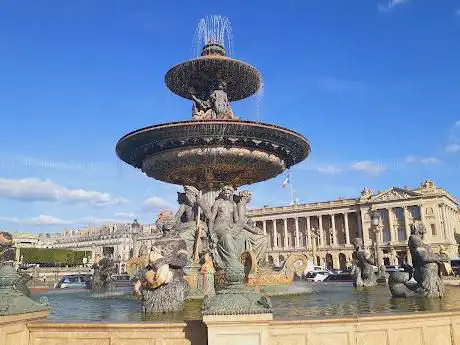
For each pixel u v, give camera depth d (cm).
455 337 502
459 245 7962
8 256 659
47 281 2798
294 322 443
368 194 8456
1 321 436
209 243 1080
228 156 1177
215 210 1136
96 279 1470
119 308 855
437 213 7725
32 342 476
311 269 2672
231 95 1476
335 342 450
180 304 712
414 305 734
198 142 1159
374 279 1380
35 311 493
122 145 1239
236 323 414
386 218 8188
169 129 1126
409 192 7988
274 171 1303
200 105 1381
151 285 707
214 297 433
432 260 851
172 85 1418
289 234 9069
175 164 1223
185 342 448
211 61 1301
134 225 2859
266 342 417
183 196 1289
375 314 481
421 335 482
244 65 1329
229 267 451
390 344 465
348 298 962
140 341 455
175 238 970
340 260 8450
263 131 1153
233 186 1297
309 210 8844
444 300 805
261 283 1120
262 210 9319
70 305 937
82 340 466
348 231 8481
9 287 495
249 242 1146
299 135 1231
